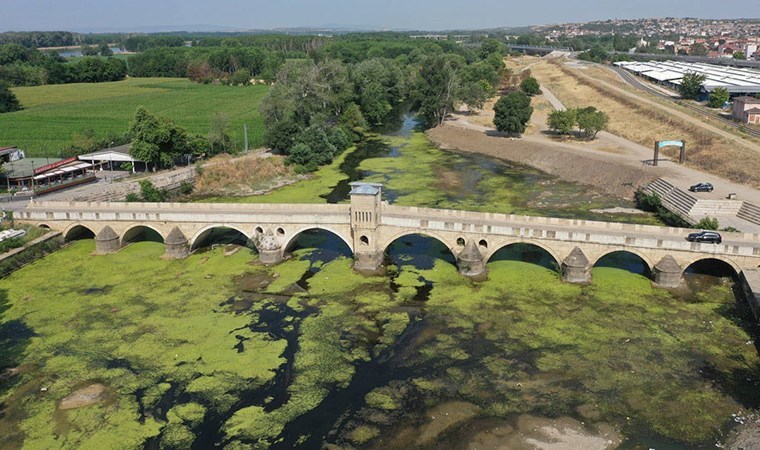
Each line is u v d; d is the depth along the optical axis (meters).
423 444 56.72
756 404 61.03
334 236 110.88
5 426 59.69
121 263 98.62
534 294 85.75
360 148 193.75
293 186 148.25
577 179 151.12
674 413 60.09
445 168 165.25
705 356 69.56
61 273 94.69
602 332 75.19
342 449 56.22
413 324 78.69
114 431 58.84
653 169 140.12
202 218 100.69
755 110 174.75
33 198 123.56
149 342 74.56
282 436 58.06
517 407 61.66
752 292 78.38
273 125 172.12
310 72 193.62
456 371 68.12
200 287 89.88
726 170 134.38
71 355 71.88
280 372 68.38
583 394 63.41
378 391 64.81
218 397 63.97
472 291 87.38
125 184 136.38
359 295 87.06
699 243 85.75
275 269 96.12
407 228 95.69
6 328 77.94
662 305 81.56
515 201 132.38
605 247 88.88
